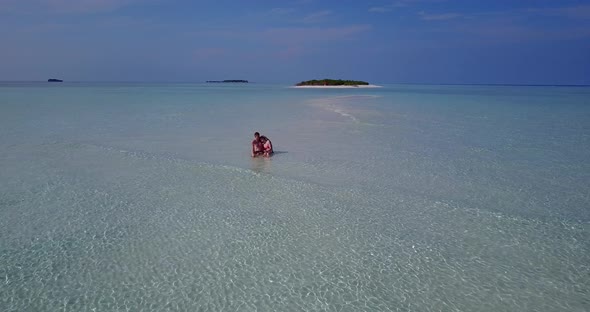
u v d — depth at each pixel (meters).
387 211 7.68
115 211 7.63
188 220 7.23
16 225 6.95
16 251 6.05
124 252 6.05
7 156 11.95
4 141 14.44
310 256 5.97
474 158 12.20
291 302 4.89
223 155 12.39
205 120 21.77
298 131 17.58
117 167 10.78
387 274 5.50
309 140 15.19
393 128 18.66
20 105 31.44
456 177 10.05
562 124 20.70
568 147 14.05
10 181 9.41
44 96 46.78
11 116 22.86
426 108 31.59
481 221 7.23
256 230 6.82
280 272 5.55
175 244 6.32
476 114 26.28
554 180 9.84
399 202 8.18
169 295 5.02
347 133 17.03
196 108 30.22
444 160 11.89
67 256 5.93
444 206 7.96
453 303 4.88
